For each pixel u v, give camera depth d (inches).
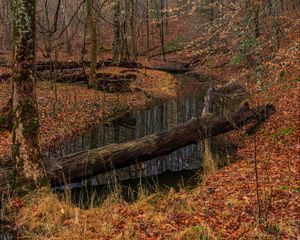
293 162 370.3
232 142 504.1
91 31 804.6
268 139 470.6
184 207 296.7
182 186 375.6
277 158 396.5
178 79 1171.9
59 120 596.4
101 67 1119.0
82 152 374.0
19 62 304.7
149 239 243.3
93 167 367.6
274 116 533.6
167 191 357.1
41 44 1501.0
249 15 456.4
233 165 410.9
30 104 311.7
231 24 494.9
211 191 328.2
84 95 764.6
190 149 493.7
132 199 343.3
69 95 745.0
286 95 594.6
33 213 290.7
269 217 254.8
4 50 1261.1
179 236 240.7
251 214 263.1
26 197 307.4
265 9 447.8
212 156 459.8
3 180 329.1
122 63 1221.7
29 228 278.5
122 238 247.9
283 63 416.5
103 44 1665.8
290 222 243.0
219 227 250.8
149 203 310.8
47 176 341.7
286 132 460.4
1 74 846.5
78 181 369.4
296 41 412.2
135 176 409.1
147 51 1688.0
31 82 310.5
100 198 351.3
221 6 557.0
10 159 425.4
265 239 228.4
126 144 395.5
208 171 401.7
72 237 255.8
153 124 656.4
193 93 964.6
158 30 1947.6
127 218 281.0
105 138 563.8
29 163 313.6
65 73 928.9
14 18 300.8
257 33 494.0
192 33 1622.8
